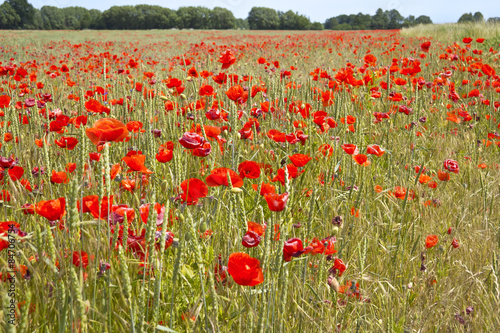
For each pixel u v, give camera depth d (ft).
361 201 9.77
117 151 10.27
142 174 8.18
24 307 3.53
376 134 15.06
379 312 7.00
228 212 6.97
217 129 8.22
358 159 8.66
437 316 7.12
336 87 16.79
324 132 11.76
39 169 8.36
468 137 15.10
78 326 4.54
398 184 11.50
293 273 6.92
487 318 7.02
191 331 5.10
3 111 12.09
